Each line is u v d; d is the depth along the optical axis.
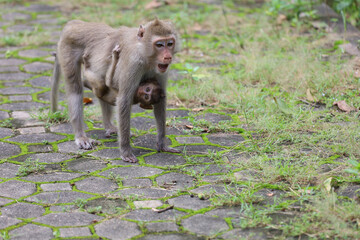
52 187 9.13
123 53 10.27
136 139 11.48
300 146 10.69
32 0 24.56
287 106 12.25
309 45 16.75
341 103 12.64
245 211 8.05
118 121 10.30
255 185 9.04
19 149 10.83
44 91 14.43
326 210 7.80
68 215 8.12
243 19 20.22
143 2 23.22
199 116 12.70
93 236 7.51
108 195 8.77
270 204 8.36
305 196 8.48
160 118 10.67
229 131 11.80
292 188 8.92
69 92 11.43
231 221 7.87
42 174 9.66
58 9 22.95
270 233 7.48
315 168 9.59
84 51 11.28
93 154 10.64
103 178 9.50
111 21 20.14
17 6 23.52
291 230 7.49
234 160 10.17
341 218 7.73
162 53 10.00
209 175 9.57
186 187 9.08
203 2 23.52
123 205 8.45
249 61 15.55
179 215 8.09
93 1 23.56
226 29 19.20
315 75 14.22
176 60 16.69
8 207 8.39
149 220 7.94
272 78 14.62
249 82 14.45
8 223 7.87
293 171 9.41
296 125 11.53
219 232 7.55
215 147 10.94
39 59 16.92
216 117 12.59
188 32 19.55
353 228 7.50
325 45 16.94
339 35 17.55
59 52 11.59
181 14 19.47
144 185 9.20
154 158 10.44
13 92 14.26
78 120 11.26
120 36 10.80
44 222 7.91
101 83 11.03
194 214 8.10
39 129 11.98
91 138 11.53
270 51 16.48
